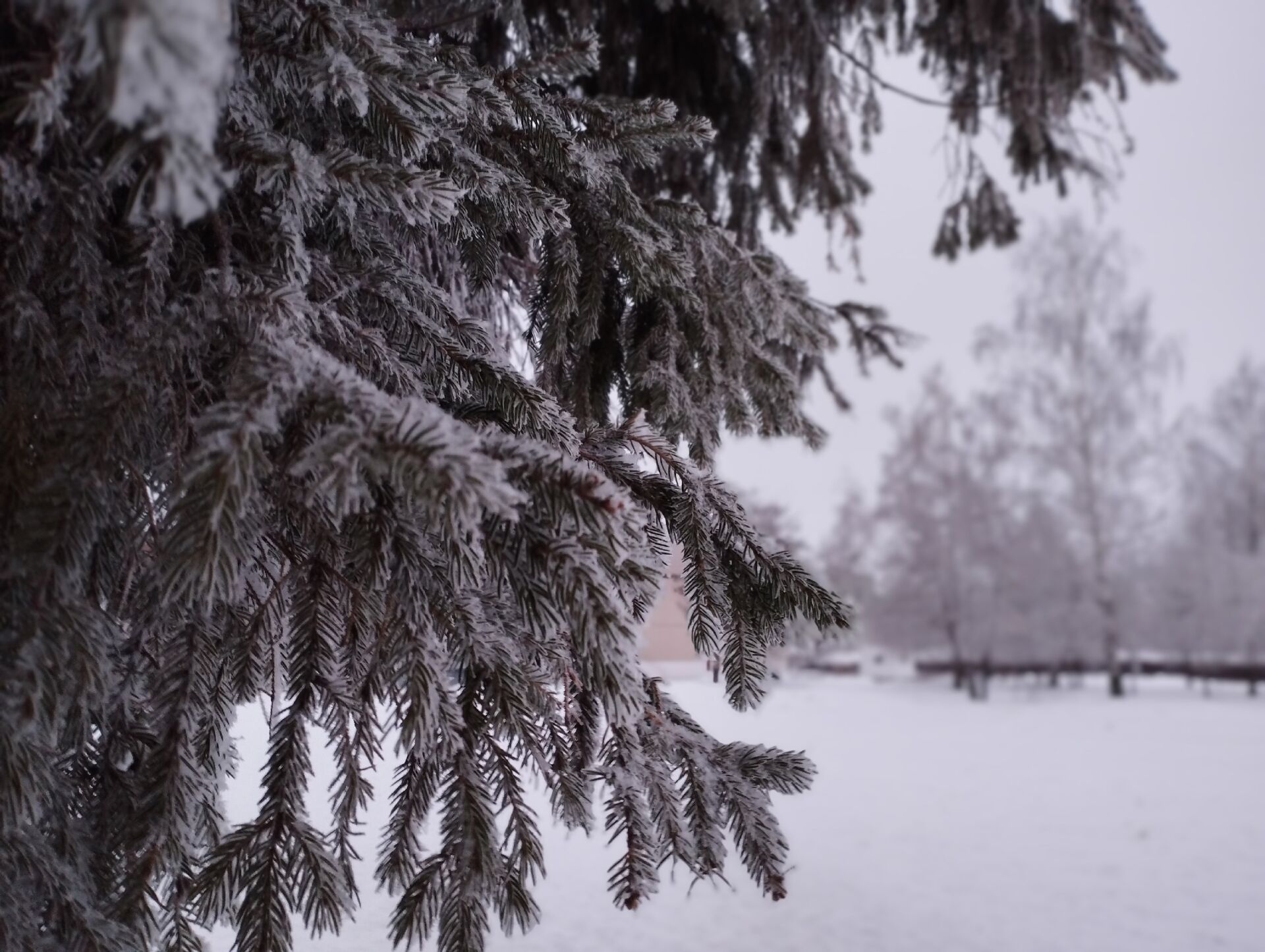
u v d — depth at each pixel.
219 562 0.67
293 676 0.90
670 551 1.16
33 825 0.89
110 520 0.81
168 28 0.42
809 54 2.81
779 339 1.84
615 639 0.78
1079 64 3.21
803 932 4.21
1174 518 24.56
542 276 1.58
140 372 0.79
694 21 2.76
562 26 2.48
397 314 1.11
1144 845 6.52
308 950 1.47
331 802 0.92
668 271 1.47
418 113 0.95
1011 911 4.95
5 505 0.75
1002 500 23.38
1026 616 22.17
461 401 1.10
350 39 0.91
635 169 2.38
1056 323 22.92
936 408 24.59
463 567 0.83
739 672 1.12
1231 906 5.13
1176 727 14.34
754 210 3.02
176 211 0.50
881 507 24.94
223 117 0.83
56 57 0.61
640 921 3.92
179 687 0.91
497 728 0.94
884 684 25.62
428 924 0.89
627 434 1.14
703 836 1.08
